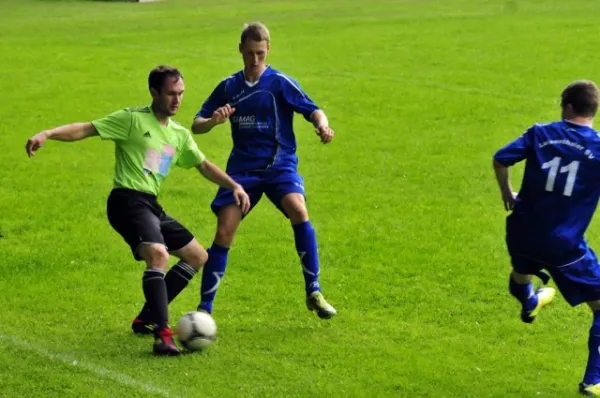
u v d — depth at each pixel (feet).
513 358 47.14
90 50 151.84
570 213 43.75
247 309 53.98
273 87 52.26
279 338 49.42
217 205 51.65
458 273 60.34
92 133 47.65
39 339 48.91
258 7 209.46
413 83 124.67
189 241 49.62
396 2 210.59
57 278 59.41
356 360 46.55
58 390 42.55
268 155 52.37
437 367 45.75
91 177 86.63
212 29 174.81
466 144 96.27
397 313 53.42
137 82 127.75
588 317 52.95
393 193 80.38
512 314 53.47
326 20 182.80
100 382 43.32
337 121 106.32
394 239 67.67
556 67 131.95
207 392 42.47
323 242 66.85
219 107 53.16
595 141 43.55
